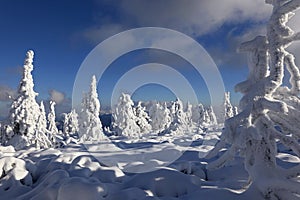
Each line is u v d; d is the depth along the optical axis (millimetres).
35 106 19094
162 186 6066
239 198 4926
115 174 7160
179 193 5902
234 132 4691
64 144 18625
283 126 4871
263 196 4723
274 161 4828
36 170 8227
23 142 17750
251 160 5012
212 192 5316
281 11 4609
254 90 4973
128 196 5340
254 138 4445
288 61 4887
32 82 19391
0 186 7023
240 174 6996
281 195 4449
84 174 6867
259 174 4684
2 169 7551
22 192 6758
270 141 4922
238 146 4688
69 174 6887
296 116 4641
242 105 5105
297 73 4859
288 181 4320
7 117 18547
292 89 4961
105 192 5586
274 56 4789
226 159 4836
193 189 5914
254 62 5176
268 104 4613
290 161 7629
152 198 5094
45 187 6379
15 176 7285
